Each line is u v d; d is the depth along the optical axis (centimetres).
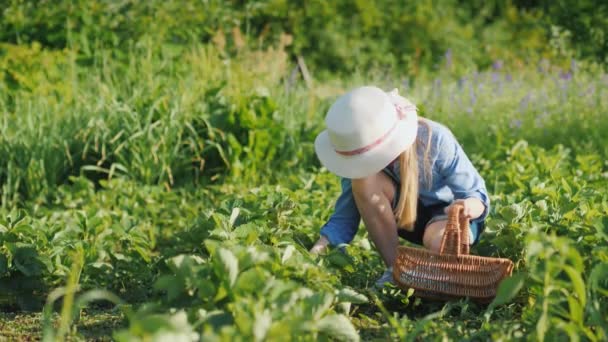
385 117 398
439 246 420
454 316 391
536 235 300
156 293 414
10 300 426
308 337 295
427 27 1422
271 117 767
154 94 776
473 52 1412
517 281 309
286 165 766
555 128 879
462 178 423
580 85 966
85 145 730
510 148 804
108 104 767
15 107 836
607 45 1333
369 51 1391
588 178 616
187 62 1009
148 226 595
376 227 435
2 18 1074
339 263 414
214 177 734
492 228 430
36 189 696
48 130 738
